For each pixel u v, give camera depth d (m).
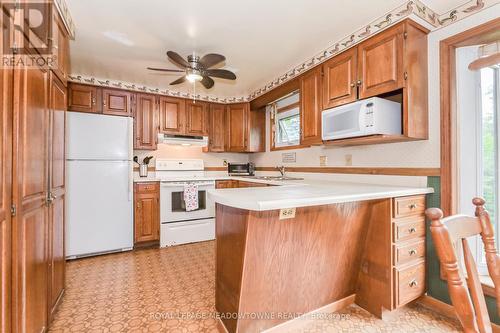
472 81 1.84
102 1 1.69
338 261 1.72
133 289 2.09
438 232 0.68
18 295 1.15
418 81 1.82
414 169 1.96
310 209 1.46
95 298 1.94
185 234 3.40
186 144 3.92
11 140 1.09
